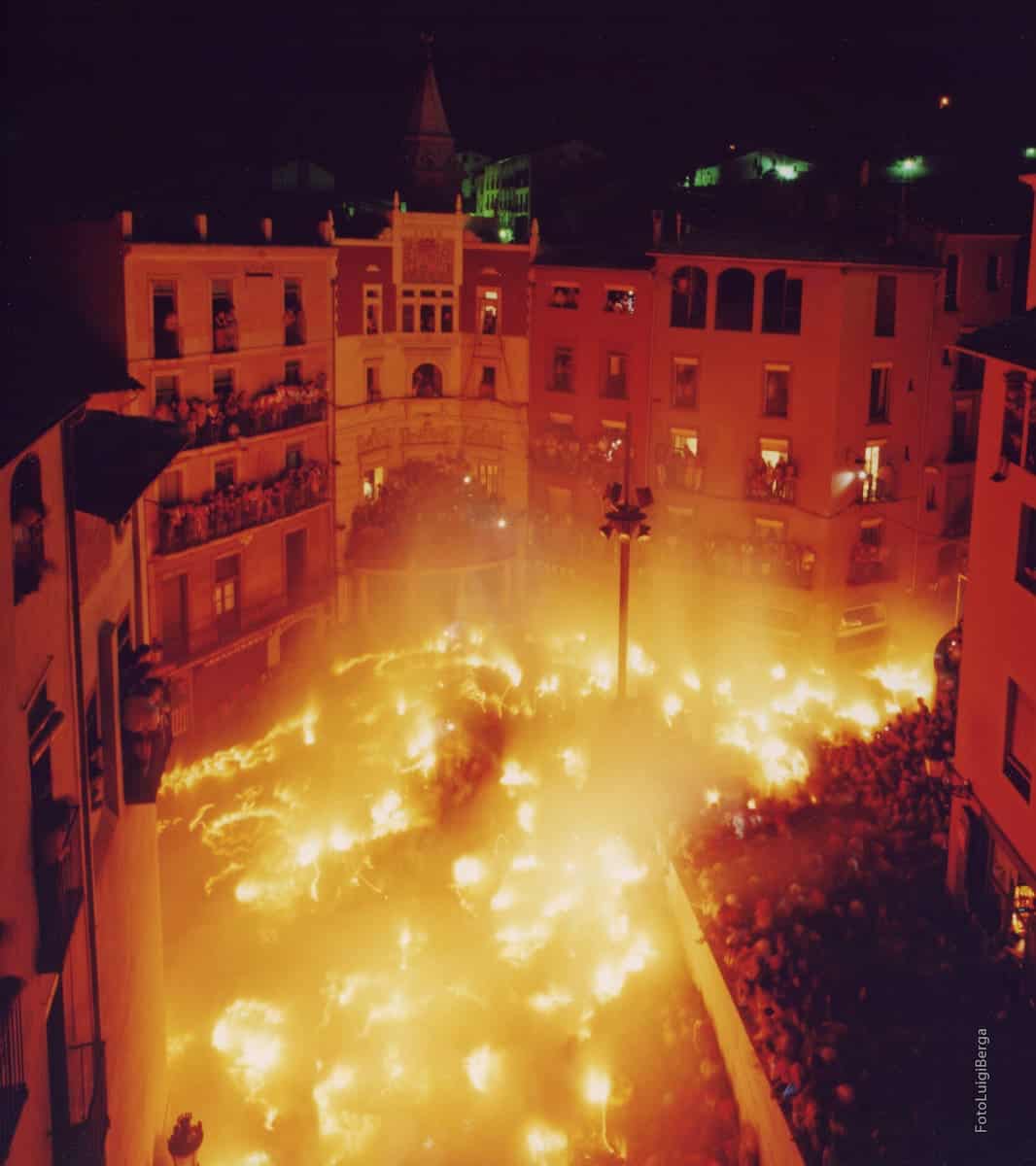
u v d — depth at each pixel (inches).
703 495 1967.3
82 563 615.2
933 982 855.7
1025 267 1988.2
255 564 1807.3
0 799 444.1
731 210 2201.0
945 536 1990.7
